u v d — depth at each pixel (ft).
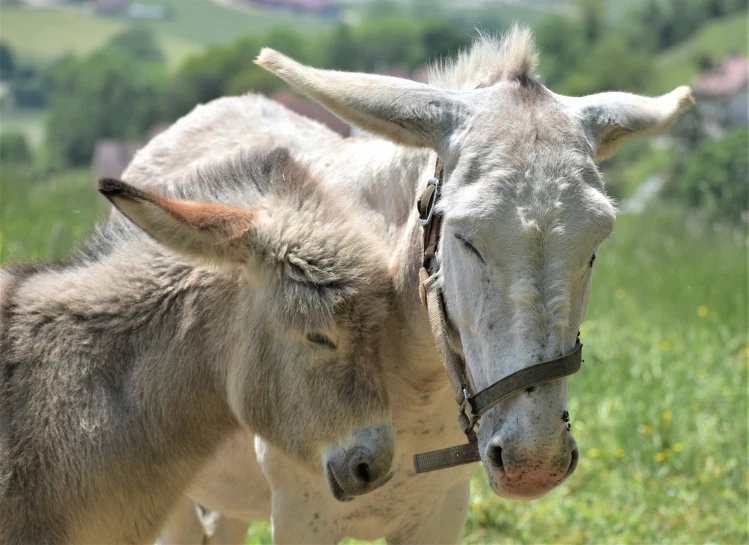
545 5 531.91
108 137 230.68
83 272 11.90
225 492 13.75
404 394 11.23
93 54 258.16
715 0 328.90
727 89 148.36
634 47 306.35
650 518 18.71
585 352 24.86
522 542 17.69
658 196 97.81
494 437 9.11
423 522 12.10
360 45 261.65
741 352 26.37
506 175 9.15
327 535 11.78
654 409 21.80
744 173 84.48
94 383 11.27
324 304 10.30
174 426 11.54
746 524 18.16
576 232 9.00
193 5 455.63
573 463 9.30
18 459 10.85
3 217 27.94
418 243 10.66
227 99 16.61
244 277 11.10
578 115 9.91
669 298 31.30
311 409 10.50
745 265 35.37
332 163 12.69
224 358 11.35
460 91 10.12
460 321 9.58
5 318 11.51
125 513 11.50
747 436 21.42
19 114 307.37
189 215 10.19
